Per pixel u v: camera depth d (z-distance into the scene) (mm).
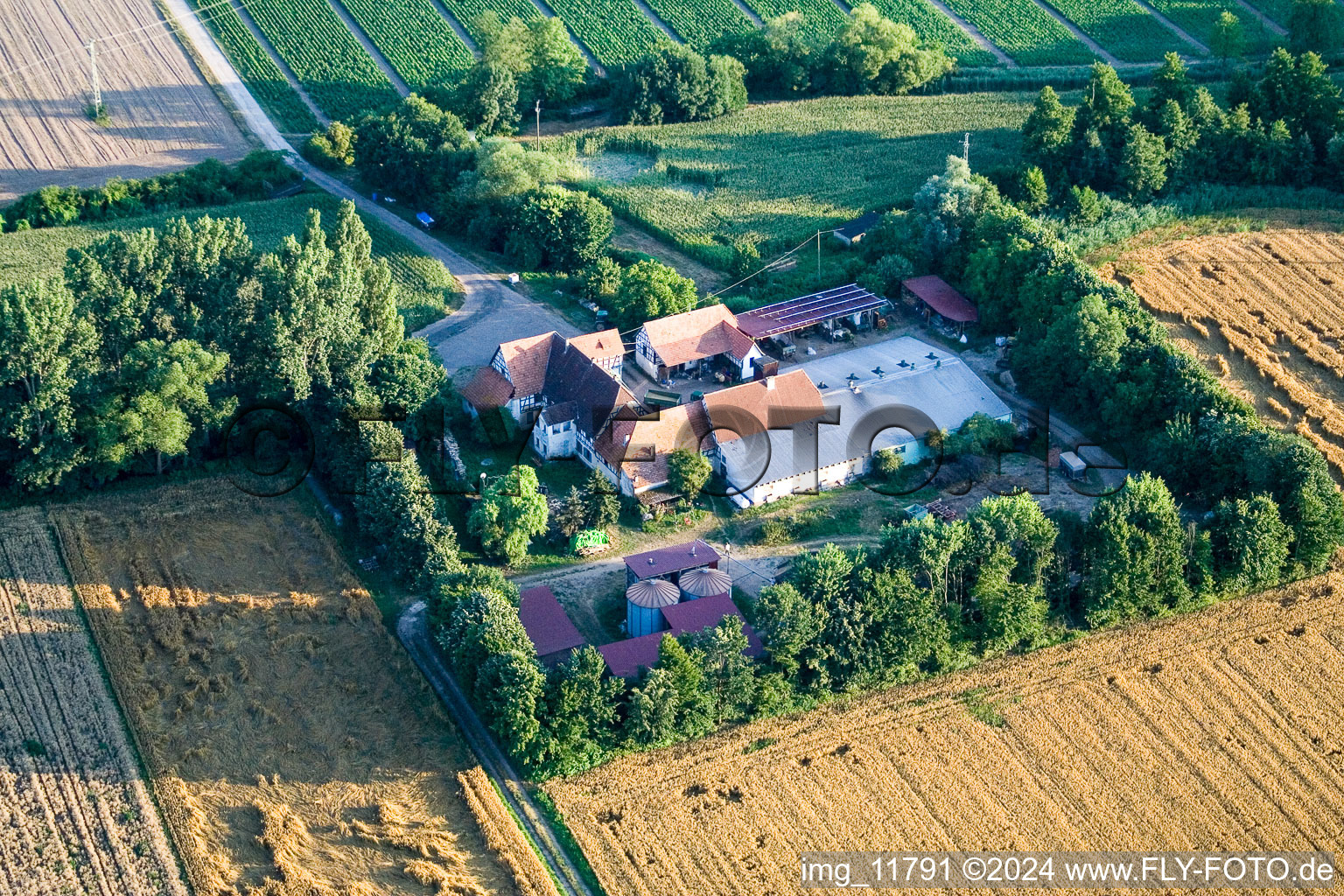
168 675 119375
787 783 110125
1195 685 119188
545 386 153750
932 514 138625
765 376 161500
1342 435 148500
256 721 115000
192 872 101812
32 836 103750
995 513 123812
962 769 111438
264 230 197375
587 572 132875
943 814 107438
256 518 137875
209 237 145375
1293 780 110500
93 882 100688
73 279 138625
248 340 143125
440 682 120000
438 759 112250
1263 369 158500
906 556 121062
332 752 112500
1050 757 112562
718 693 114250
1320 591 129250
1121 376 149125
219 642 122375
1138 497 126500
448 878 101875
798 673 117312
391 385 144500
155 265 142375
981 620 123062
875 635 118000
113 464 138375
